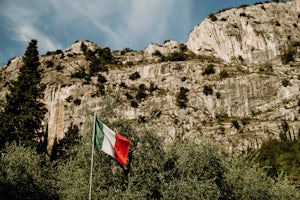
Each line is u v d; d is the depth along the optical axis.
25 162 26.33
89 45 143.25
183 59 122.44
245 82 102.94
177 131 88.44
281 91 100.81
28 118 49.09
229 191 25.67
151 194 21.55
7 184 23.81
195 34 139.50
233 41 125.62
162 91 105.69
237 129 90.25
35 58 60.88
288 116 93.81
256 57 119.69
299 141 82.19
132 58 132.00
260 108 98.62
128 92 104.50
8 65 128.62
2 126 46.25
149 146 24.16
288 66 111.12
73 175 23.84
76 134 58.84
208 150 25.11
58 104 99.62
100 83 108.56
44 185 25.27
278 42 122.00
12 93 52.44
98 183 22.30
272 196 26.33
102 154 23.28
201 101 100.25
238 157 28.77
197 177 23.31
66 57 123.75
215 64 115.75
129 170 22.80
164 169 23.69
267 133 88.31
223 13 138.12
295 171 59.78
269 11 137.75
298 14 139.75
